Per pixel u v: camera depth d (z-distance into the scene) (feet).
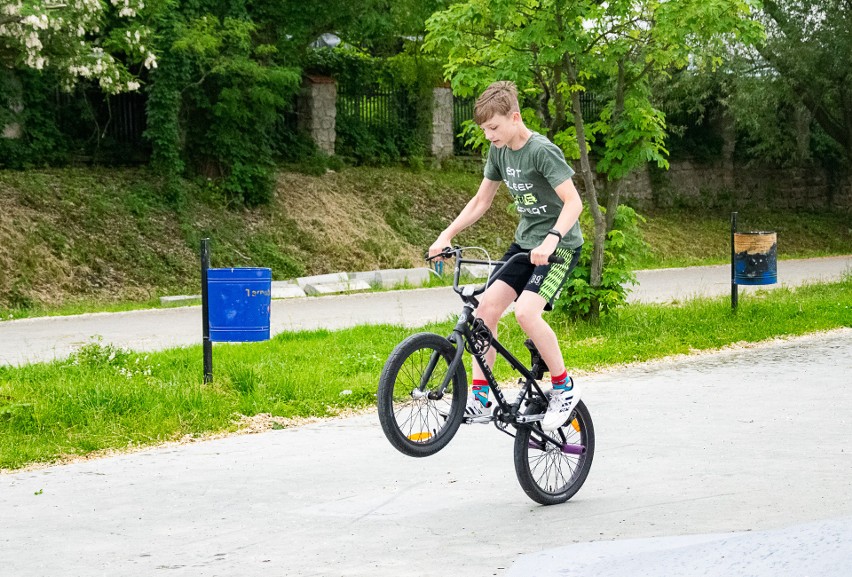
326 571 15.78
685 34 43.88
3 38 51.67
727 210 128.26
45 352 42.75
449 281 74.54
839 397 31.14
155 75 78.33
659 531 17.52
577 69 47.06
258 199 83.66
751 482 21.06
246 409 28.91
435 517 18.99
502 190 102.63
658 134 46.29
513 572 15.15
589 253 46.32
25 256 65.21
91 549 17.20
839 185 139.74
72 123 80.59
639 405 30.19
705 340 42.60
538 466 20.10
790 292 59.67
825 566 12.17
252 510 19.60
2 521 19.03
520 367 19.62
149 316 56.59
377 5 89.45
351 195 92.17
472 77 45.01
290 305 61.36
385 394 17.65
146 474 22.65
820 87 114.01
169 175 78.28
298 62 90.17
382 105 103.19
